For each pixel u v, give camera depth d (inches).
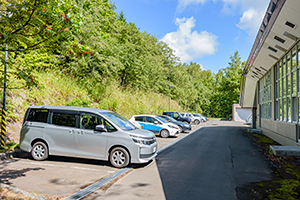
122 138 254.7
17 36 179.3
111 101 676.1
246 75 722.2
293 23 297.7
